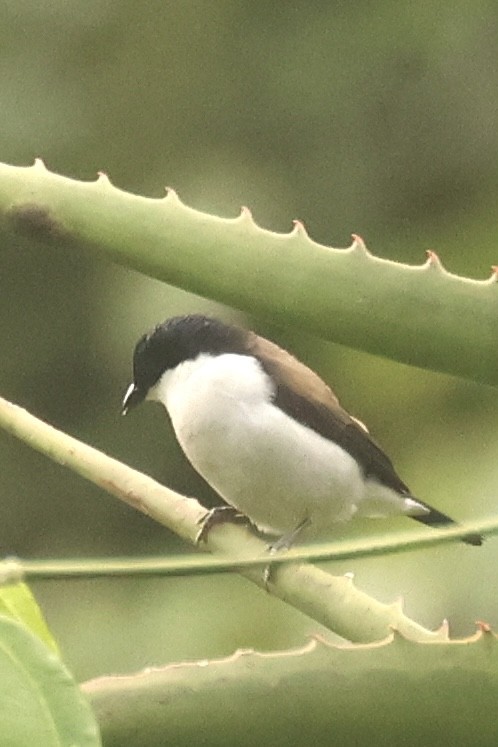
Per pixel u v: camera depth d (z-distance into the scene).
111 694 2.23
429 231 9.14
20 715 1.69
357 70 9.49
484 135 9.32
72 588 8.26
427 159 9.34
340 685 2.30
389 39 9.34
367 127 9.53
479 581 6.90
